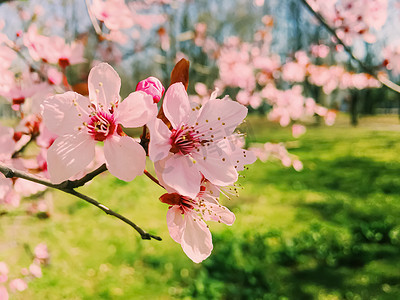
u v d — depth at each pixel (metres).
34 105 2.23
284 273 6.46
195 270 6.39
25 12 4.18
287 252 6.94
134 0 6.07
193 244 1.21
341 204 9.98
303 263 6.79
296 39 17.86
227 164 1.15
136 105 1.10
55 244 6.45
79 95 1.15
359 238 7.76
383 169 13.61
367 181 12.04
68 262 6.21
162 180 1.12
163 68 7.42
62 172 1.12
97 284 5.89
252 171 13.73
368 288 6.01
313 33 17.48
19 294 5.02
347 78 7.83
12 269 5.10
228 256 6.62
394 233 7.69
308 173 13.38
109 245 7.15
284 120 8.07
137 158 1.10
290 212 9.38
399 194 10.71
